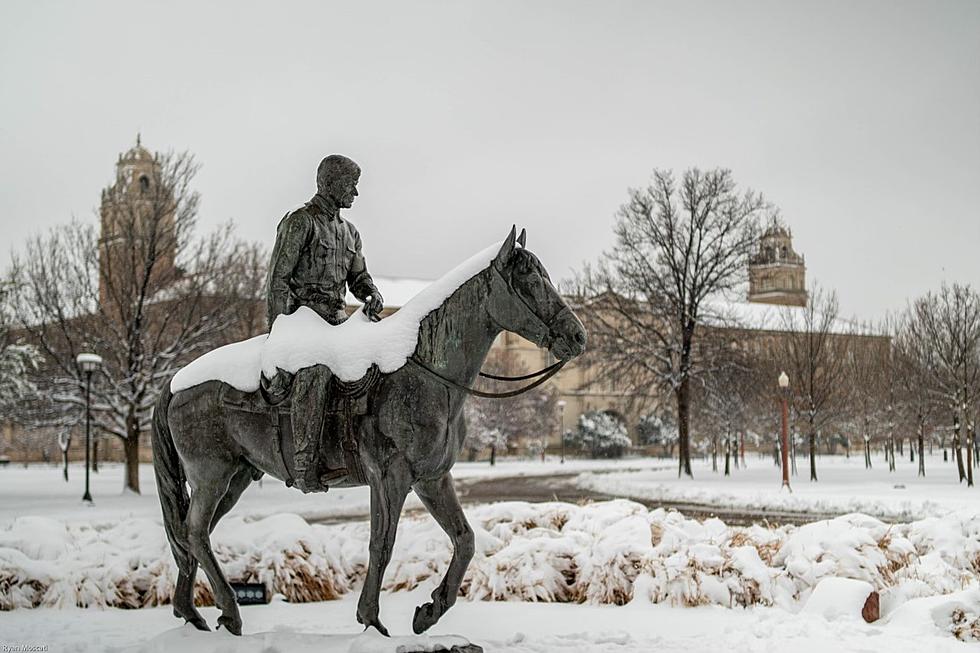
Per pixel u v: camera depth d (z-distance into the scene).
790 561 10.99
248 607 11.14
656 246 45.31
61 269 38.19
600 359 46.25
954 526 12.08
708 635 9.06
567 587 11.42
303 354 7.67
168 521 8.56
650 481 42.38
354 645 7.13
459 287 7.64
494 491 40.62
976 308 44.59
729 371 45.03
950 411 43.91
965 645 8.45
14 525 12.55
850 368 57.44
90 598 11.34
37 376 37.59
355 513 29.80
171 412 8.49
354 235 8.68
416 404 7.47
